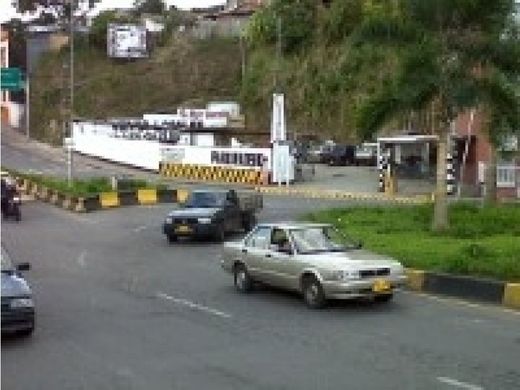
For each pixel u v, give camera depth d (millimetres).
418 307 17281
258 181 57844
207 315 16859
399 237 25531
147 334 15156
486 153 49406
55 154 79938
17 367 12953
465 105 26656
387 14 28359
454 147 50094
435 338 14359
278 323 15914
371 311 16938
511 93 27188
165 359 13258
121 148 72188
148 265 24594
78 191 44125
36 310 17672
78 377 12305
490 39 26781
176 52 96688
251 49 87875
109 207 43562
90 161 74562
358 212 32750
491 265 18703
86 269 23938
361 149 69562
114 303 18422
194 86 92375
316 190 53250
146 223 36406
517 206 32812
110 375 12375
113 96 94125
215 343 14305
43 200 46688
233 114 78938
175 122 78812
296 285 17797
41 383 12023
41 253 27594
